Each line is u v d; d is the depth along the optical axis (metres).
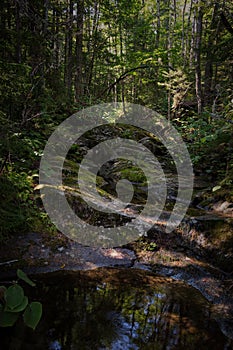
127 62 13.62
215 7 8.12
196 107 10.56
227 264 3.54
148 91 15.24
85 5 12.35
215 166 6.86
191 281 3.40
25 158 4.88
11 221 3.56
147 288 3.21
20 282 3.10
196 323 2.64
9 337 2.30
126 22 15.97
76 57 12.11
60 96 7.66
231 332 2.55
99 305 2.82
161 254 3.95
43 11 7.14
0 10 5.16
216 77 10.41
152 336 2.43
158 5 16.16
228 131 6.59
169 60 13.45
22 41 6.02
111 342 2.34
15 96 4.43
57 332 2.40
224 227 3.91
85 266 3.59
